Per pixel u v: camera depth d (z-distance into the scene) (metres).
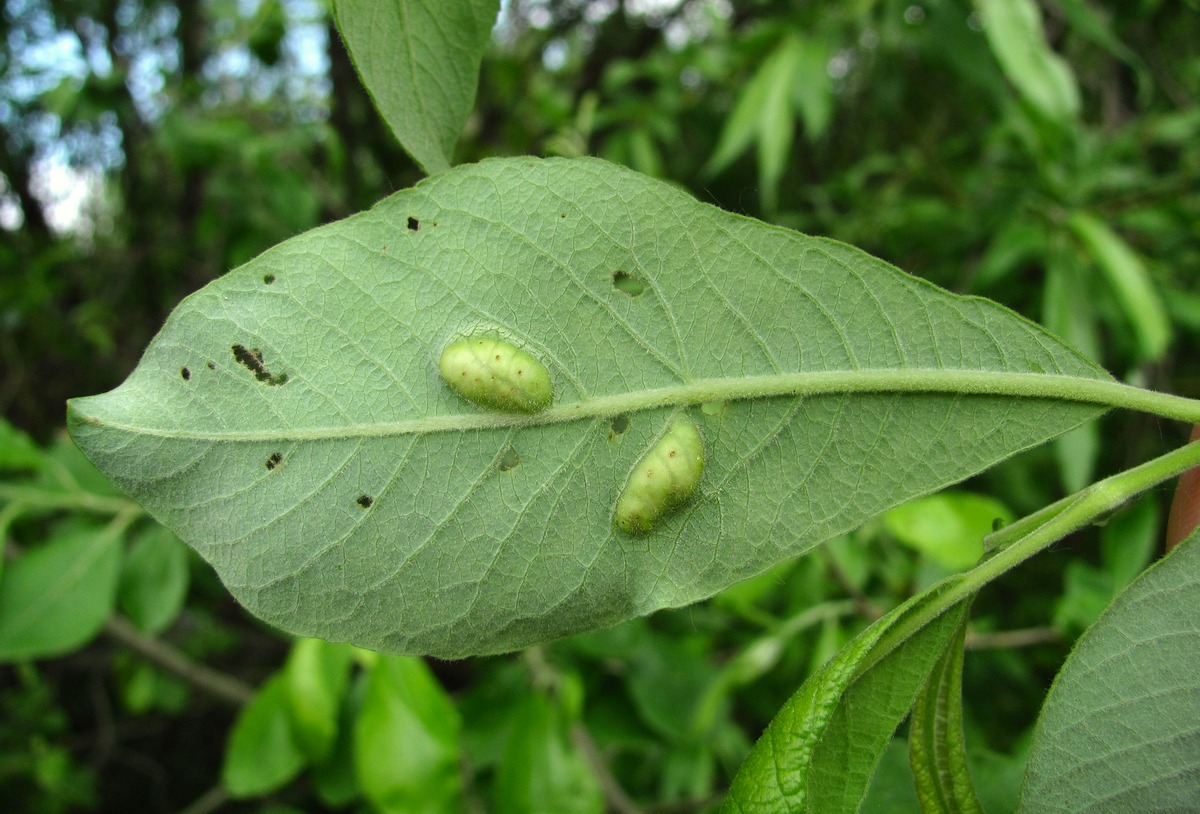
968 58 0.25
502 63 0.32
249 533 0.11
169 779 0.42
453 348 0.12
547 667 0.19
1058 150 0.25
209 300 0.12
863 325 0.12
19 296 0.40
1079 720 0.11
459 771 0.16
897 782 0.13
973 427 0.11
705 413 0.12
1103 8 0.31
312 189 0.32
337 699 0.17
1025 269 0.30
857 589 0.21
